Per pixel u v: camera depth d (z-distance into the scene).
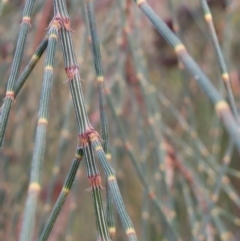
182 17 0.24
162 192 0.19
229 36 0.21
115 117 0.17
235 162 0.27
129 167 0.24
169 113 0.25
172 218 0.18
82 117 0.11
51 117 0.21
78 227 0.25
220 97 0.09
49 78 0.11
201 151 0.19
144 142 0.19
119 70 0.19
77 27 0.20
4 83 0.19
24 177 0.20
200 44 0.24
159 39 0.23
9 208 0.20
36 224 0.21
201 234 0.17
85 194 0.25
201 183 0.19
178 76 0.25
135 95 0.20
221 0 0.23
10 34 0.19
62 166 0.21
